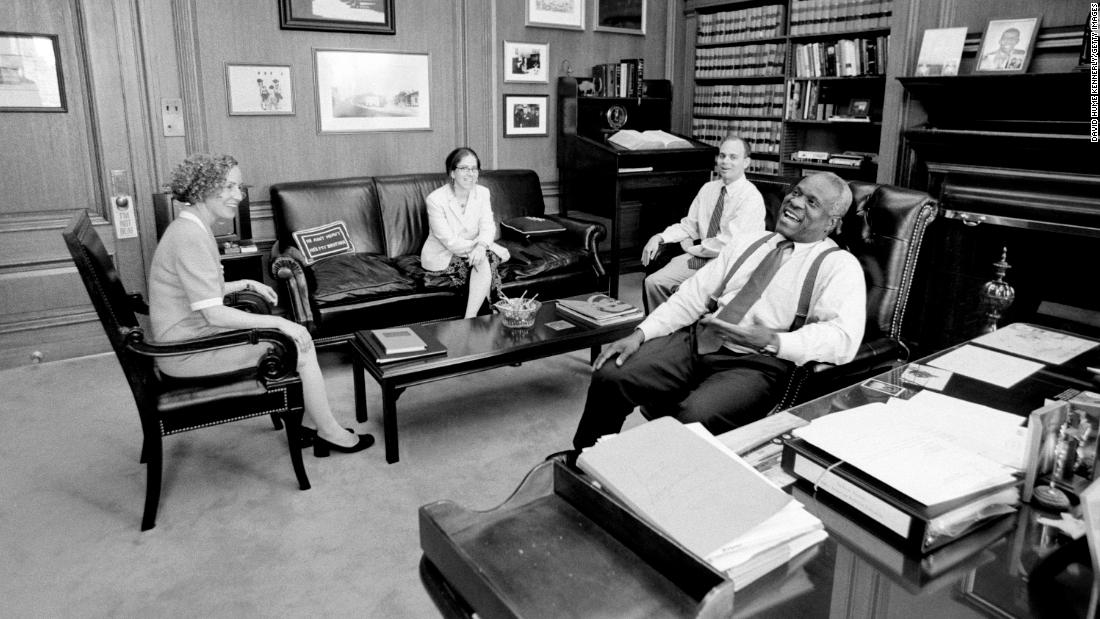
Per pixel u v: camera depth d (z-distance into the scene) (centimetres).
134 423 291
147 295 386
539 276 400
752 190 364
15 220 346
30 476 247
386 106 448
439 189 386
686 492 114
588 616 93
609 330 289
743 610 100
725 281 238
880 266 248
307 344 242
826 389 223
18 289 350
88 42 347
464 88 474
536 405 312
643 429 133
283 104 414
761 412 214
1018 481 123
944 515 113
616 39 548
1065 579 108
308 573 195
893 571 109
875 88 484
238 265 362
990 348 206
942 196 362
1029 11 343
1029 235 338
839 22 468
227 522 219
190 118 386
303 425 264
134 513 224
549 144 526
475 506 229
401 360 252
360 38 431
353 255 392
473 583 99
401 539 211
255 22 397
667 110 559
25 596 184
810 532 112
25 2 332
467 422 294
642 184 496
